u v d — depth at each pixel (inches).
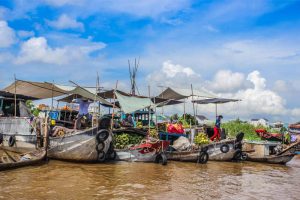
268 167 794.2
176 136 829.8
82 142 609.6
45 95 886.4
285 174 673.0
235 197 414.0
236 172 652.7
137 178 502.3
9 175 461.4
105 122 627.5
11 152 700.0
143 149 692.1
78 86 720.3
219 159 820.6
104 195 382.0
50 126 662.5
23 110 768.3
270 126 1722.4
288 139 1263.5
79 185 426.9
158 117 1087.0
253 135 1269.7
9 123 716.0
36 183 422.6
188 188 451.5
